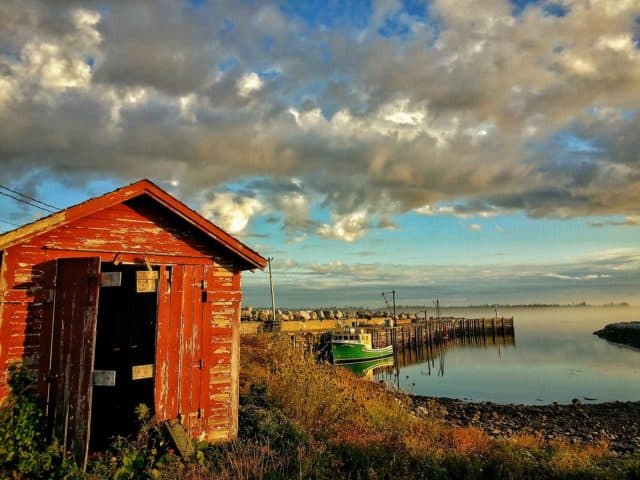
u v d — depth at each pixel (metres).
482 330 87.94
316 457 8.02
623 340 77.25
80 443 7.20
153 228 8.91
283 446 8.64
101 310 11.55
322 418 10.99
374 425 11.74
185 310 8.99
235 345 9.53
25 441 6.94
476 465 8.57
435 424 13.52
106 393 11.34
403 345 60.56
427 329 68.19
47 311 7.68
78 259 7.71
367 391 17.61
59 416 7.38
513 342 78.44
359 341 39.69
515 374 41.62
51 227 7.69
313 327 54.12
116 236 8.51
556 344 74.06
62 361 7.52
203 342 9.12
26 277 7.55
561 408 24.97
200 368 9.02
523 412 23.56
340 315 66.19
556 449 10.89
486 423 20.12
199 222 9.08
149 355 11.78
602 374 41.38
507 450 10.13
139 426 8.92
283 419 10.22
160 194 8.69
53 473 6.88
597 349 65.12
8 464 6.86
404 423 12.98
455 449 10.05
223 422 9.13
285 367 13.84
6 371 7.18
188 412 8.76
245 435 9.41
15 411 7.12
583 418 22.44
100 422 10.12
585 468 9.08
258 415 10.22
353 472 7.98
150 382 11.44
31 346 7.48
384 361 44.75
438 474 8.07
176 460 7.62
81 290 7.62
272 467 7.54
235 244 9.43
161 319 8.68
